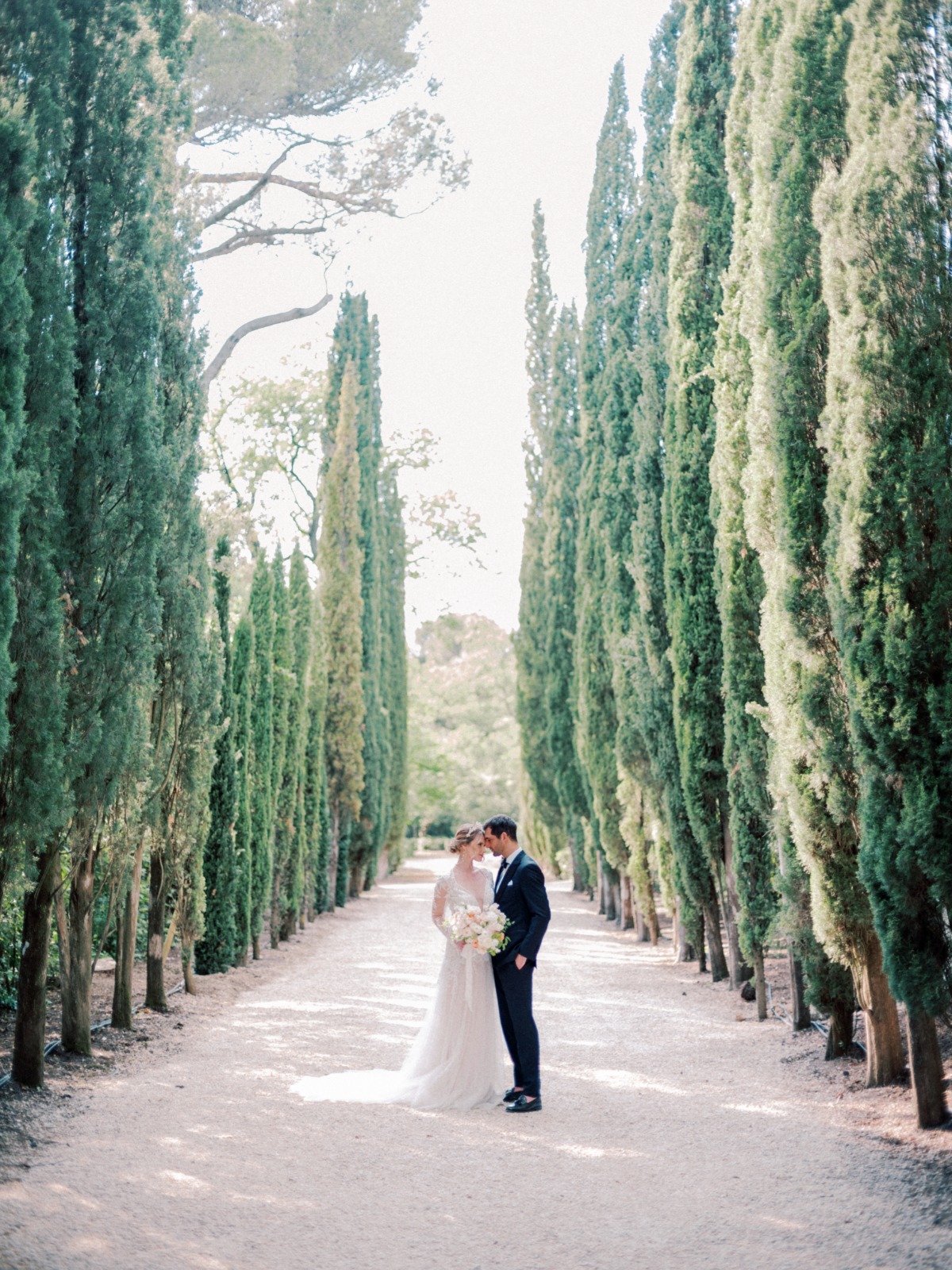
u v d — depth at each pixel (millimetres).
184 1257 4043
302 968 13508
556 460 26438
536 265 30797
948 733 5293
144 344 7836
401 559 39312
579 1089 7004
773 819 8508
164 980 10977
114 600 7414
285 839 16219
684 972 12961
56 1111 6234
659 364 13773
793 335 7105
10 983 9578
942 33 5777
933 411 5617
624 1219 4520
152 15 9055
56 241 6969
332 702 24562
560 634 26141
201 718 10016
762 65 7859
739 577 9695
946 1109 5707
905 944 5527
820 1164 5234
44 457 6676
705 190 11891
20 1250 4047
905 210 5711
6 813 6422
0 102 6273
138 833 8727
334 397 30234
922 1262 3939
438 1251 4160
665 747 12836
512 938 6695
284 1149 5516
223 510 28125
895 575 5527
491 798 53594
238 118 18422
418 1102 6527
